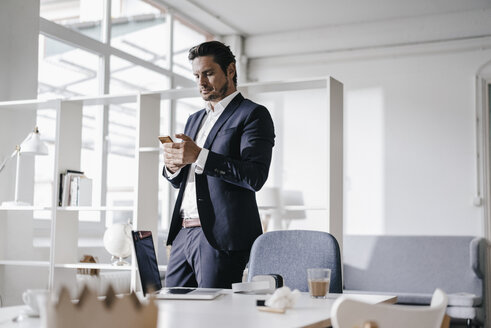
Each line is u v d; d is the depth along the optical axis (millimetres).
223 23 6730
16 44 4438
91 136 5309
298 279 2285
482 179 6309
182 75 6633
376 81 6742
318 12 6383
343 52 6855
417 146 6555
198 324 1384
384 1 6047
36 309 1433
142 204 3869
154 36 6184
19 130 4398
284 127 7102
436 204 6449
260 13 6461
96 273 4324
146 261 1976
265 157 2537
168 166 2475
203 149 2428
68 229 4047
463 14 6277
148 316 1049
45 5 4871
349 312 1131
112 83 5594
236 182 2453
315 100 6992
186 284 2609
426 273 6148
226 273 2500
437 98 6516
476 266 5816
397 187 6594
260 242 2369
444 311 1288
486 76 6355
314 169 6926
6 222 4293
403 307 1189
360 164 6750
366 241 6438
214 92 2639
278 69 7152
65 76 5090
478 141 6348
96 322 1008
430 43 6527
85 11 5305
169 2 6254
